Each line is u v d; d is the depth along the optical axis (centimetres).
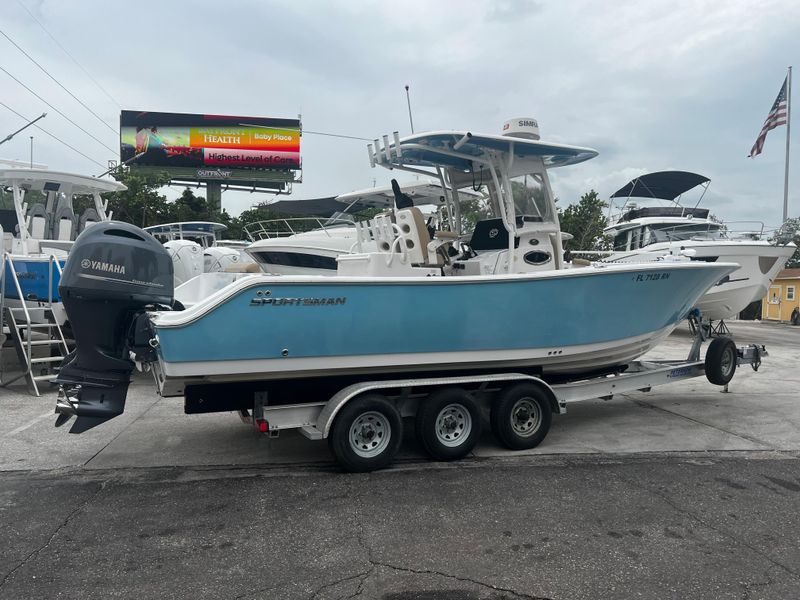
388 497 436
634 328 614
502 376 541
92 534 372
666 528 383
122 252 454
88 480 471
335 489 453
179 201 3422
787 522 394
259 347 461
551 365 602
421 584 313
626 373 683
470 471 497
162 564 334
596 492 446
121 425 639
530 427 562
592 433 621
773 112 2117
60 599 297
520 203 624
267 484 464
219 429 627
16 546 355
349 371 507
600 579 319
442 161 645
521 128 600
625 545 359
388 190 955
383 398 499
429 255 571
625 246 1723
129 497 436
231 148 3969
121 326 468
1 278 796
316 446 570
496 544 360
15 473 487
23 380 864
